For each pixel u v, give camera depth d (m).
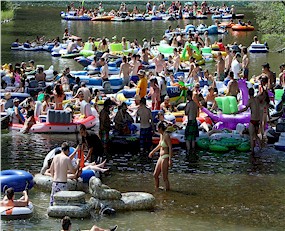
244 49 29.84
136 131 20.33
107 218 14.01
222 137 20.00
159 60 31.89
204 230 13.35
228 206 14.89
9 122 21.97
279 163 18.48
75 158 16.64
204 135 20.12
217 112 21.94
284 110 21.95
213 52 40.34
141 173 17.42
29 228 13.24
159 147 16.14
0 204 13.94
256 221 13.95
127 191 15.84
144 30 55.12
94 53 38.62
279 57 40.59
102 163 16.91
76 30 54.66
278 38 48.88
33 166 17.72
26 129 21.45
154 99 22.61
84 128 17.11
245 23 58.00
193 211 14.53
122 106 20.14
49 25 59.00
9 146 19.77
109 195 14.41
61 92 22.30
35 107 22.30
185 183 16.58
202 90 26.36
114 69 32.75
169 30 51.59
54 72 29.64
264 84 21.08
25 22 61.44
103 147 18.78
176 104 25.39
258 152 19.62
